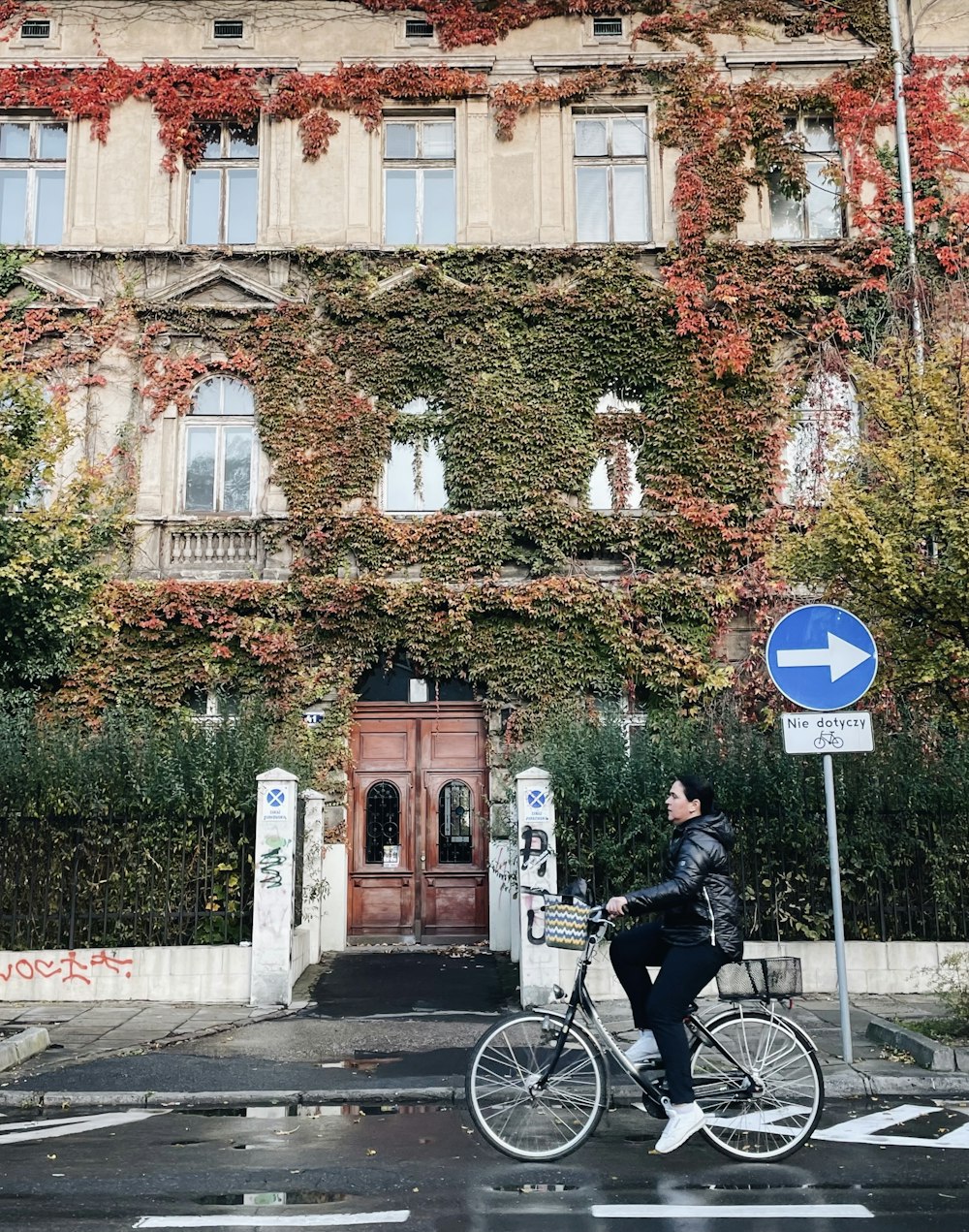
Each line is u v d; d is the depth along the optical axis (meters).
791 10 19.48
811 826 12.15
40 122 19.44
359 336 18.31
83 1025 10.66
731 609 17.59
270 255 18.64
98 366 18.47
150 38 19.50
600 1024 6.38
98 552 17.64
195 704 17.64
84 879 12.30
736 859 12.23
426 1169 5.97
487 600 17.30
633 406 18.44
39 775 12.22
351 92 19.23
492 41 19.48
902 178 18.77
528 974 11.44
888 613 11.94
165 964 12.02
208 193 19.34
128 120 19.25
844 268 18.47
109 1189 5.56
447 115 19.58
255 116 19.39
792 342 18.50
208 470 18.42
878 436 13.38
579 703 17.08
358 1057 9.18
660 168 19.12
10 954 11.99
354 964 14.84
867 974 11.83
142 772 12.34
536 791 11.79
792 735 8.85
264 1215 5.12
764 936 12.15
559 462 17.97
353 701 17.41
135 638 17.34
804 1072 6.25
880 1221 5.02
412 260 18.56
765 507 17.97
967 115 18.45
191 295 18.62
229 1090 7.98
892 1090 7.77
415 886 17.22
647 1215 5.13
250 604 17.39
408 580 17.73
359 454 18.05
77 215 18.95
